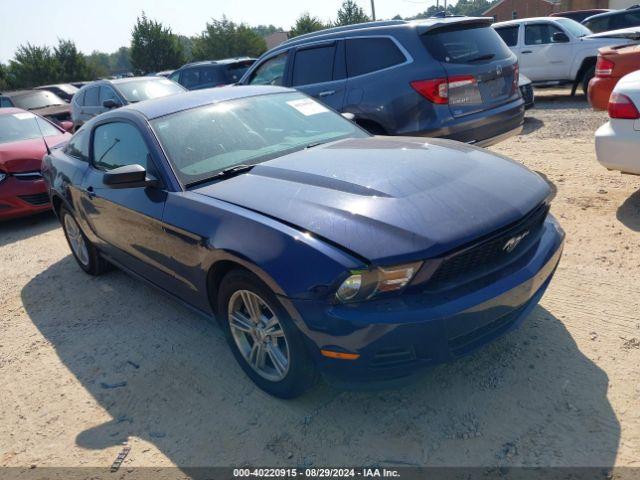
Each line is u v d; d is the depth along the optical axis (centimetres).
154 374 331
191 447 267
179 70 1501
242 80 778
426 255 232
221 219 285
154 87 1138
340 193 274
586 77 1176
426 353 236
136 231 364
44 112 1316
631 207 486
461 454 242
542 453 237
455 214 251
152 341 372
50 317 432
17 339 402
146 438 277
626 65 638
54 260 572
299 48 672
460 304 236
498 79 582
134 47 4212
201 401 300
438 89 536
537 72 1235
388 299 236
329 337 238
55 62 4228
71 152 494
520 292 257
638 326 314
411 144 346
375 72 584
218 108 387
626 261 391
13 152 700
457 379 290
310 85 650
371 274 230
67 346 381
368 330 229
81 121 1199
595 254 408
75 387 329
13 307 462
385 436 258
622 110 448
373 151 332
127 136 386
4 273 548
